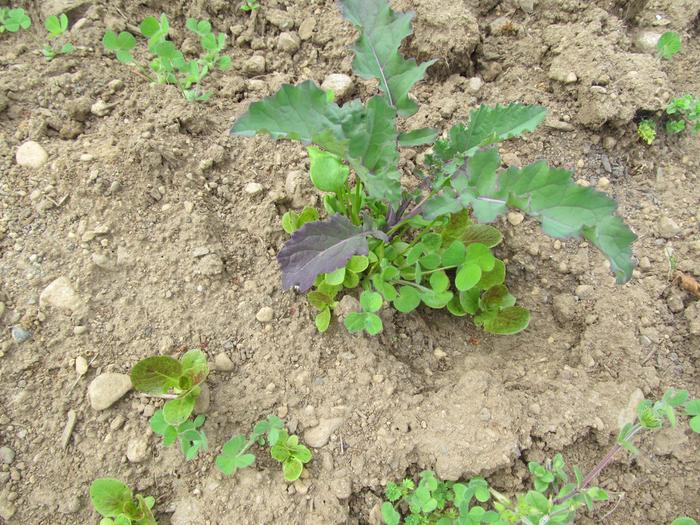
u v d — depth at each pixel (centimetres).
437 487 29
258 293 32
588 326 33
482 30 43
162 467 28
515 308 33
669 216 37
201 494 28
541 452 30
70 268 31
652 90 38
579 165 38
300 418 30
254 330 31
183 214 33
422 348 33
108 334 30
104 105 36
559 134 39
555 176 23
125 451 28
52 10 40
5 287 30
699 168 39
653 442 30
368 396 30
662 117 39
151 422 27
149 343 30
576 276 35
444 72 41
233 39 42
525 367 33
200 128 37
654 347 33
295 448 28
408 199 32
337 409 30
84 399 29
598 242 23
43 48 39
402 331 34
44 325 30
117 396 29
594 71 38
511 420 29
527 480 30
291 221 33
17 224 32
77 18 41
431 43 40
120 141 34
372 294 29
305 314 32
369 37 30
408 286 31
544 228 23
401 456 29
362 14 30
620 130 38
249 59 41
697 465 30
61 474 28
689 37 44
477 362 33
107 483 26
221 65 39
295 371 31
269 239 34
